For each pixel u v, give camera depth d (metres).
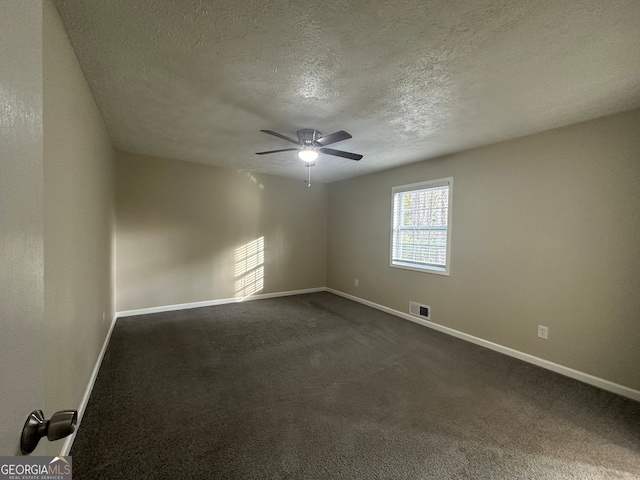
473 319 3.43
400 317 4.40
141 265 4.31
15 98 0.47
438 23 1.44
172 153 4.05
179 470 1.53
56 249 1.46
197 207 4.72
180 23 1.46
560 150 2.72
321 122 2.72
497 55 1.68
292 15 1.40
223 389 2.34
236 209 5.11
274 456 1.64
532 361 2.90
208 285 4.88
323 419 1.98
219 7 1.35
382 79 1.96
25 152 0.50
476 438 1.81
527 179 2.95
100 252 2.75
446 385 2.44
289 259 5.75
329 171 4.95
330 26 1.47
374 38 1.56
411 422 1.96
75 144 1.79
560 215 2.72
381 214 4.81
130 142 3.53
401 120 2.64
